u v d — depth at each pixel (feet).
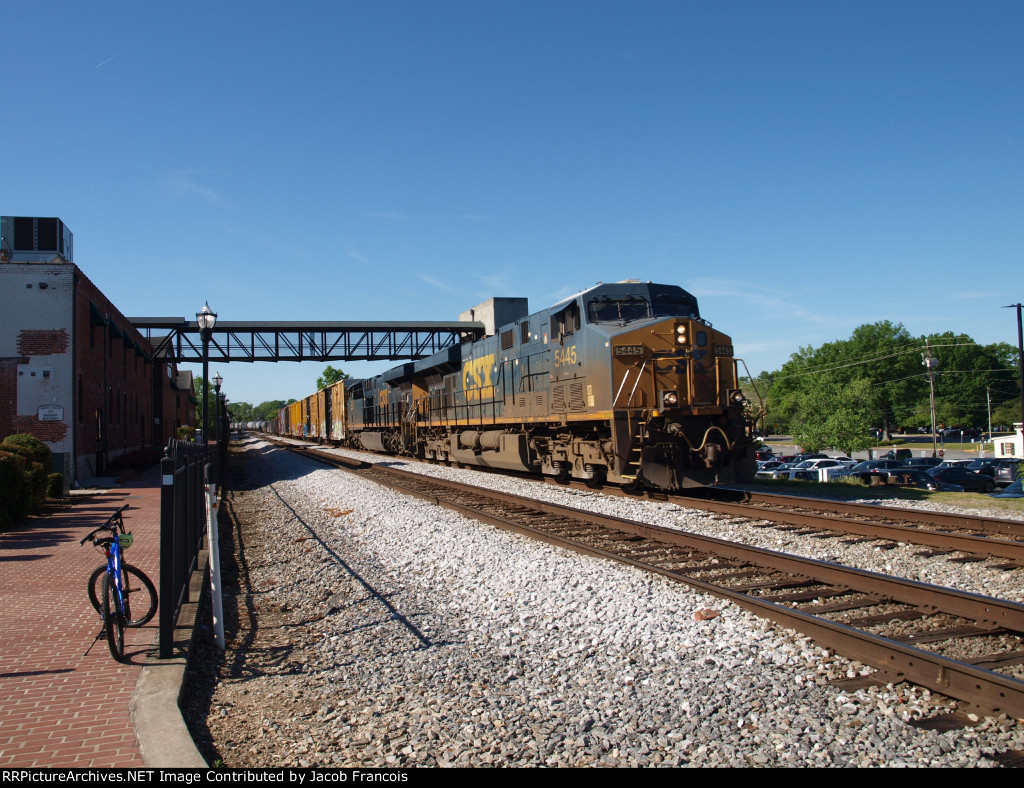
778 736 14.64
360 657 21.15
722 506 44.32
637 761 14.05
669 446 48.32
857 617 22.43
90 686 17.49
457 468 90.12
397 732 15.69
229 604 28.96
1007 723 14.75
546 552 32.94
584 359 52.47
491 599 26.21
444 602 26.84
